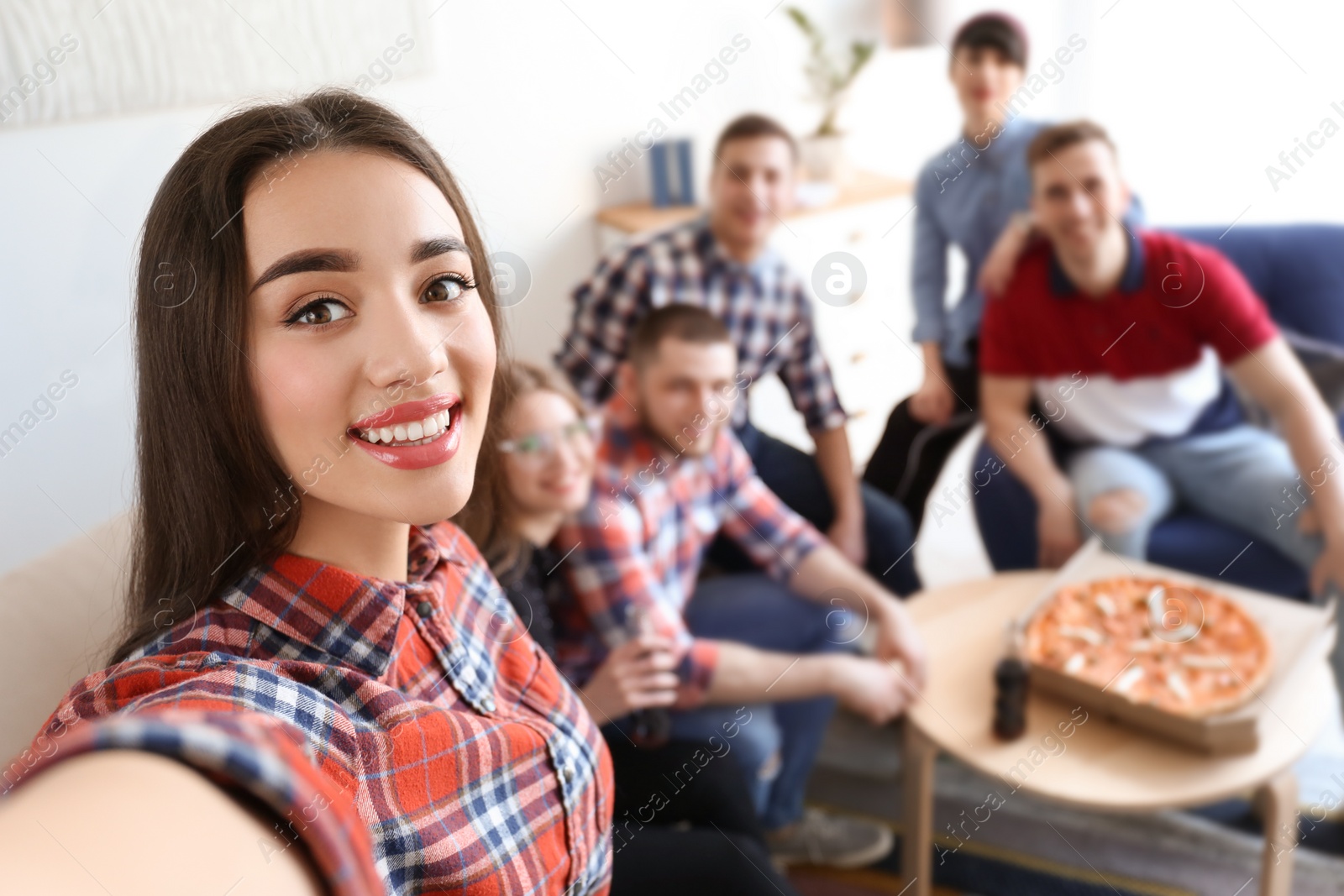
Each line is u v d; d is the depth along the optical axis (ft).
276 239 1.38
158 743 0.64
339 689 1.42
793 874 4.73
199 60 4.59
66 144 4.39
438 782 1.48
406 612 1.61
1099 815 5.02
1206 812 5.02
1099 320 5.62
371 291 1.41
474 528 2.39
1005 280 5.83
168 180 1.46
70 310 4.52
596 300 5.90
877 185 6.52
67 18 4.28
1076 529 5.74
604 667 4.27
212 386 1.44
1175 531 5.54
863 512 6.11
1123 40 6.85
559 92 5.74
